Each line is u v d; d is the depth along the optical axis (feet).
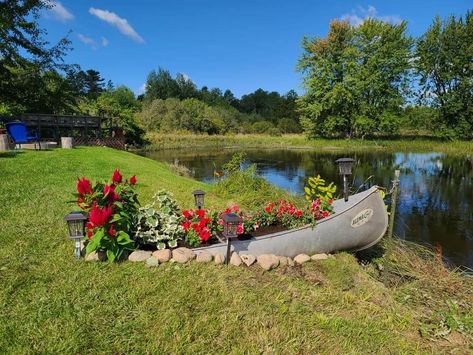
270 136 144.46
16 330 7.62
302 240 13.15
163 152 88.74
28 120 51.62
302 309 9.48
